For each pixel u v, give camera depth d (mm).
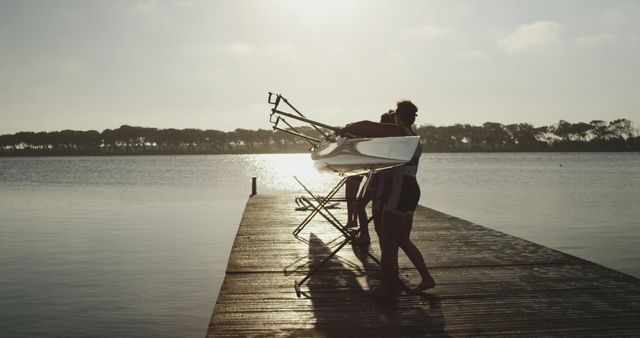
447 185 37156
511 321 3801
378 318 3895
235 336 3549
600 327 3668
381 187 4500
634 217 18312
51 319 7141
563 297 4383
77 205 23719
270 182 45375
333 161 5695
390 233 4227
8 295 8289
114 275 9602
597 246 12469
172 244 13023
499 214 19266
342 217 10148
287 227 8719
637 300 4293
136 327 6840
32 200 26438
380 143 4305
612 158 135500
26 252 11875
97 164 107875
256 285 4863
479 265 5625
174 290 8602
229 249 12312
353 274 5281
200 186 38938
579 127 182500
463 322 3789
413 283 4871
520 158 140125
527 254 6230
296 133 7219
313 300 4371
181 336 6539
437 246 6809
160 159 164625
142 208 22234
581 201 24516
